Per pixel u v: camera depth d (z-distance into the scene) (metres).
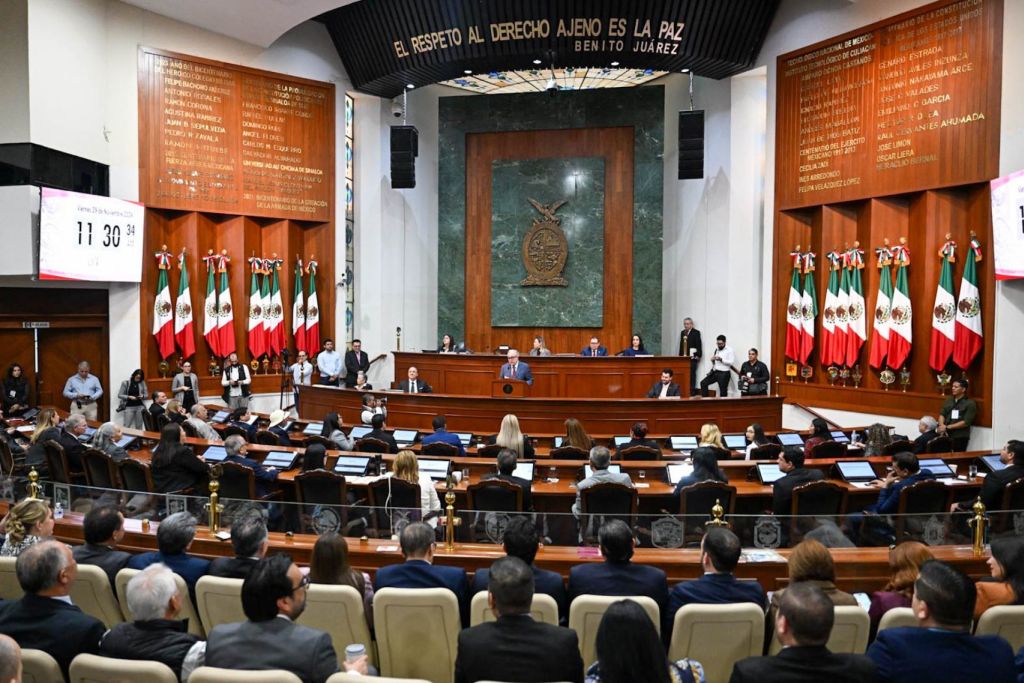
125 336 13.70
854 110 12.91
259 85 15.20
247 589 3.06
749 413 12.27
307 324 16.19
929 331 12.02
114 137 13.44
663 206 17.59
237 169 14.99
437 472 7.30
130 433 9.52
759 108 15.46
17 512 4.54
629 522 4.96
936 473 7.33
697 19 13.62
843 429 10.70
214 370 14.97
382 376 17.31
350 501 7.19
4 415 12.27
